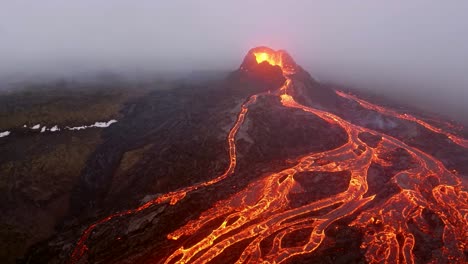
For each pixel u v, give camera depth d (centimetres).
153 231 3562
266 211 3731
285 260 3108
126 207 4103
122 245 3459
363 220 3616
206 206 3844
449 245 3328
